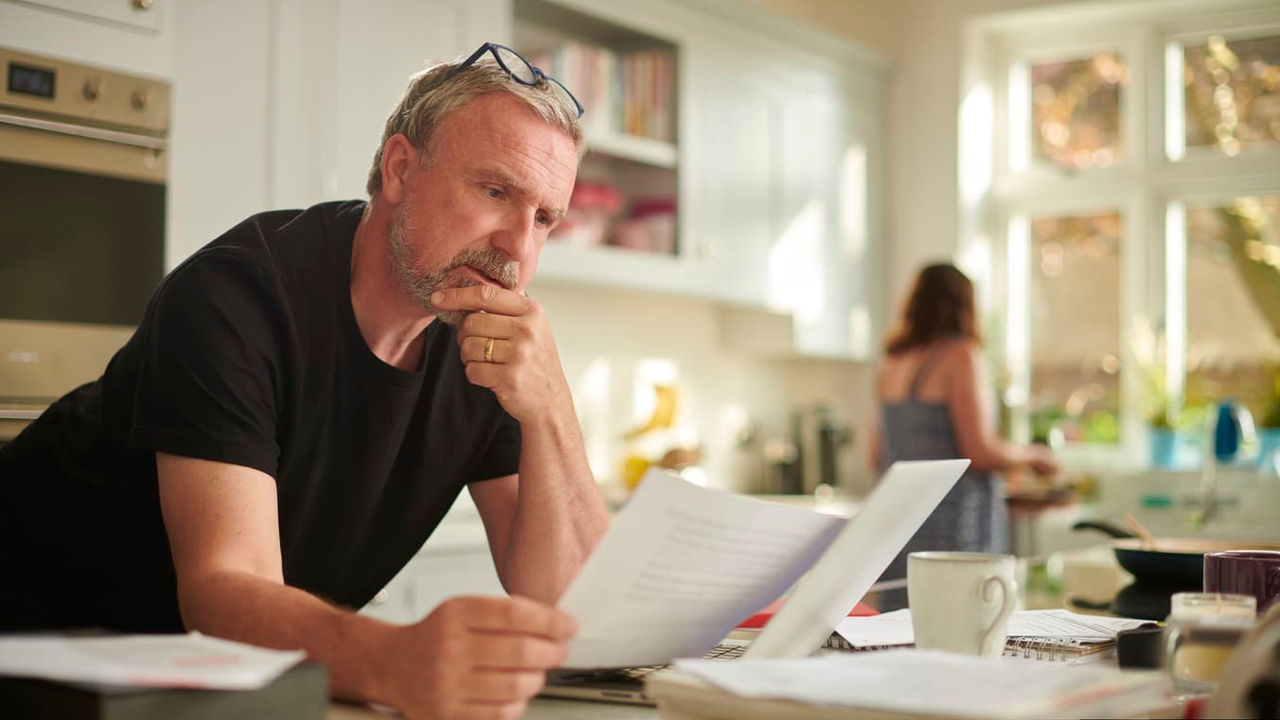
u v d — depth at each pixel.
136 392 1.15
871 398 5.10
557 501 1.25
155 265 2.50
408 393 1.31
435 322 1.37
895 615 1.28
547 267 3.51
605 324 4.22
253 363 1.13
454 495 1.46
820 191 4.64
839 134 4.77
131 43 2.46
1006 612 0.99
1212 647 0.86
